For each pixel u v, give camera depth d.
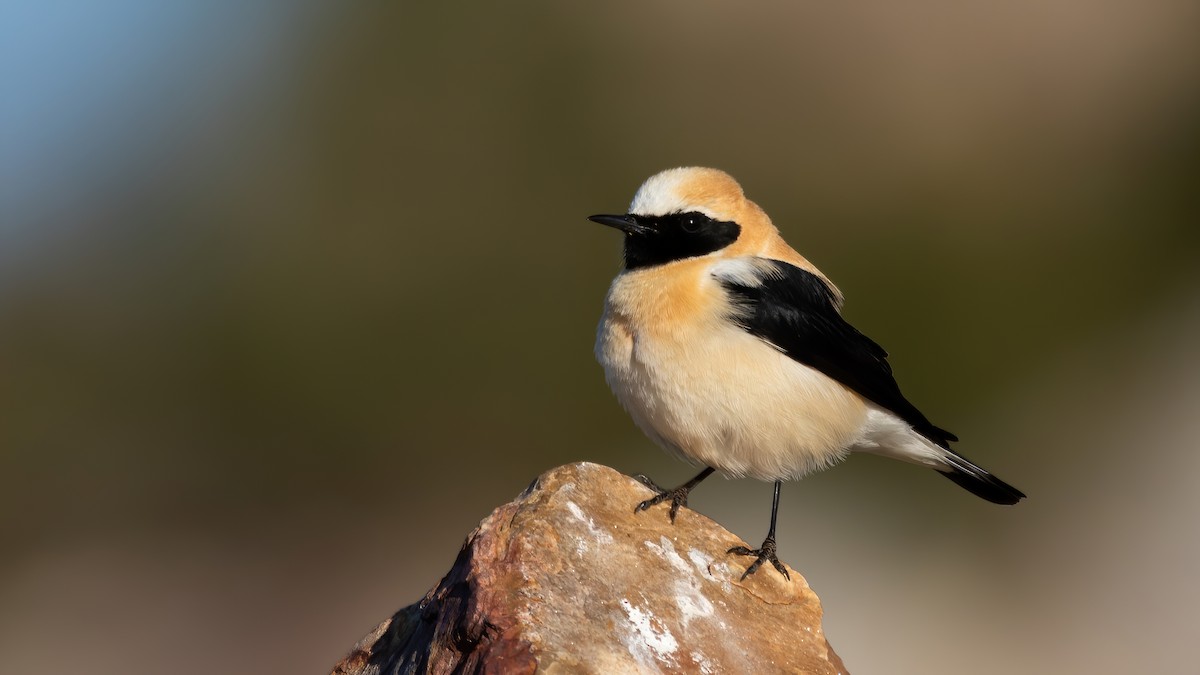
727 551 6.52
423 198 17.88
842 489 14.58
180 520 15.94
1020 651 13.08
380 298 17.28
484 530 6.10
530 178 18.11
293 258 17.41
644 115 18.77
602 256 17.64
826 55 19.92
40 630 13.68
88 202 17.72
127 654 13.29
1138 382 16.27
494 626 5.63
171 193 17.73
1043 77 20.16
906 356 17.05
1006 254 18.08
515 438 16.97
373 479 16.86
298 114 18.33
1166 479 14.83
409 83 18.39
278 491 16.72
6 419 16.48
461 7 18.61
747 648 6.06
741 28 19.48
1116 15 20.72
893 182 18.73
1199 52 20.52
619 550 6.18
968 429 16.30
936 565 13.88
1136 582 13.66
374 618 14.24
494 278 17.55
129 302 17.19
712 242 7.70
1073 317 17.38
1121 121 19.89
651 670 5.70
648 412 7.38
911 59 19.80
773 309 7.30
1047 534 14.43
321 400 17.03
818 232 18.25
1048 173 18.97
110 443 16.70
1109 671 12.67
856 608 13.23
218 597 14.43
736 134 18.88
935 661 12.88
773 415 7.21
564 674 5.43
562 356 17.19
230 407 17.00
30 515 15.84
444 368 17.17
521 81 18.67
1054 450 15.64
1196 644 12.86
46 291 17.08
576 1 18.94
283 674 13.04
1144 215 18.56
